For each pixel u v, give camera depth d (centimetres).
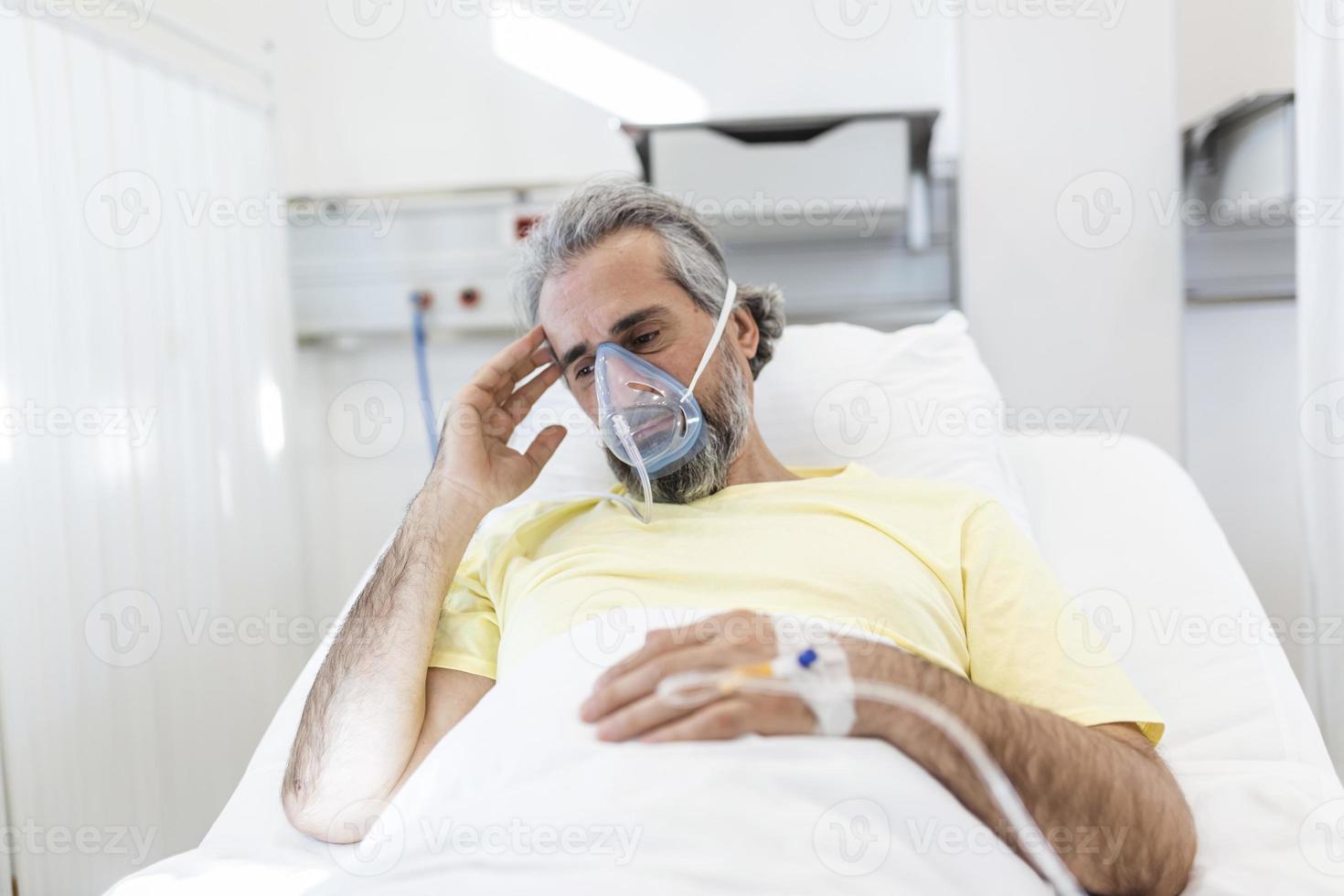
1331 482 152
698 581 103
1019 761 81
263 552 206
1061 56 219
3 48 139
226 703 191
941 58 232
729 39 237
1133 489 161
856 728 81
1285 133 198
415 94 244
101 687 155
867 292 236
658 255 117
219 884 92
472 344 248
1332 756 154
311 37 244
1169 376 221
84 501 153
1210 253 218
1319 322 151
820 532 109
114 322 161
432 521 111
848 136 205
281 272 217
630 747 81
